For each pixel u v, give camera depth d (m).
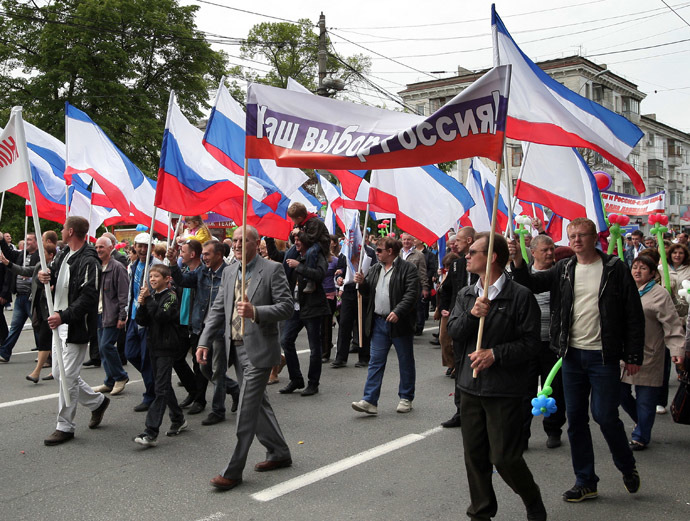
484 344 3.62
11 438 5.57
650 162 55.44
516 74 5.43
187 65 28.55
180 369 6.44
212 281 6.52
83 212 9.73
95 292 5.49
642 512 4.07
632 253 14.41
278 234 7.77
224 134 7.42
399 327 6.31
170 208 6.39
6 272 9.48
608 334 4.02
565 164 6.62
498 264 3.71
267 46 33.25
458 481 4.59
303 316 7.21
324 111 4.72
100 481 4.59
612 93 45.88
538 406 3.81
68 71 23.78
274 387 7.65
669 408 6.78
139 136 25.48
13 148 5.36
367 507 4.14
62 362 5.40
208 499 4.27
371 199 7.46
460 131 4.07
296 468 4.86
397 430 5.84
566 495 4.25
